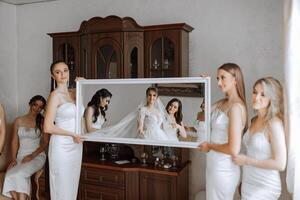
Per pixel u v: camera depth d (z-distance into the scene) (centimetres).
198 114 211
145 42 253
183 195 256
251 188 177
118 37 254
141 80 219
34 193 302
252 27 249
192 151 273
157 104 223
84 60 271
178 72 242
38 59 343
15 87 354
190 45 270
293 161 177
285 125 177
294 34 177
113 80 226
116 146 268
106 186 259
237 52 255
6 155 314
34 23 343
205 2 263
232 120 172
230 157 183
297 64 176
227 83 181
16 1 341
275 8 242
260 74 248
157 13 281
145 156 257
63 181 223
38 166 286
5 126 292
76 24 320
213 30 262
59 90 221
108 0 302
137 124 227
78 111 230
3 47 340
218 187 186
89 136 230
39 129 293
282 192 225
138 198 251
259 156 171
